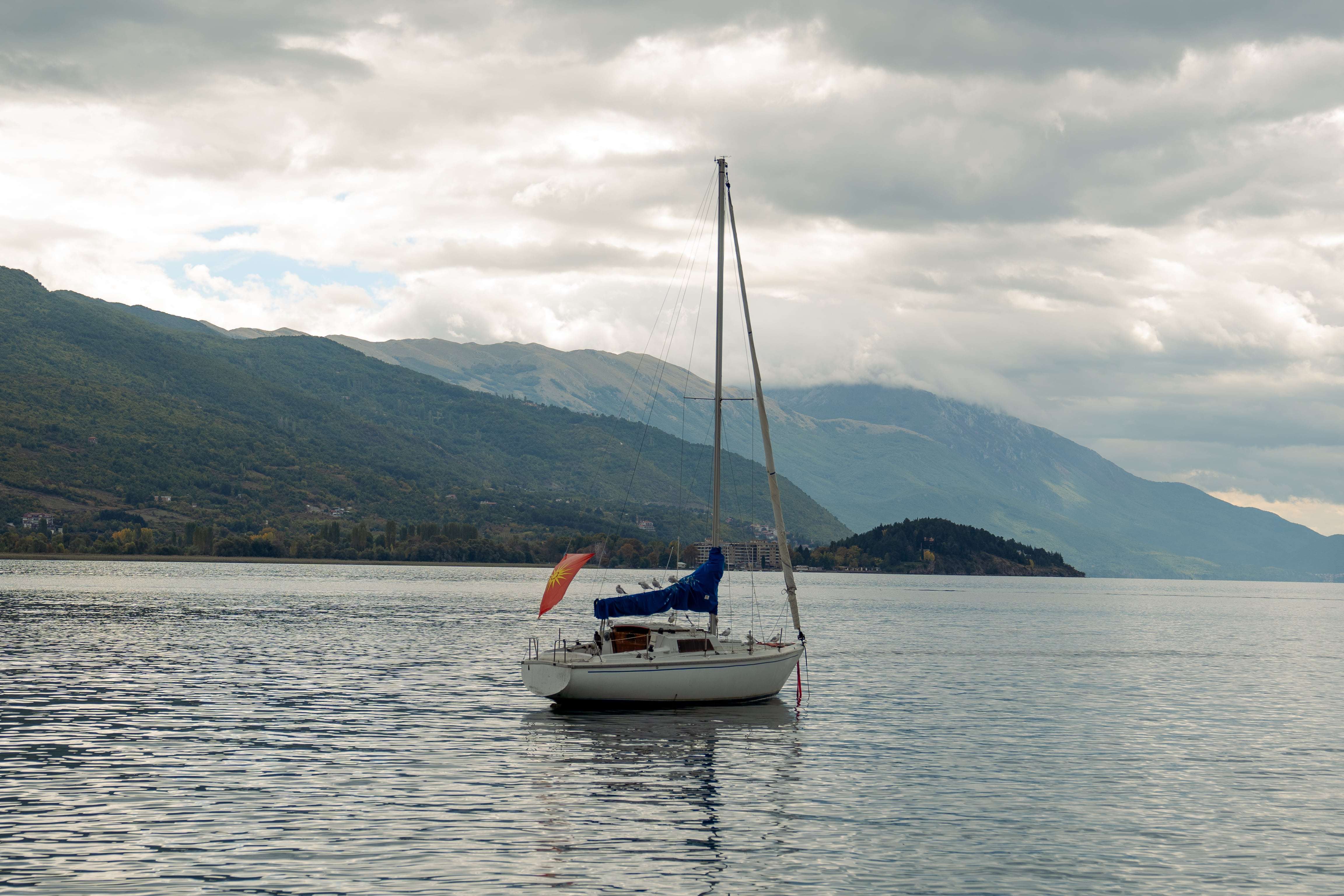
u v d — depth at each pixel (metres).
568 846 28.50
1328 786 37.91
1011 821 32.19
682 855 27.92
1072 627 138.12
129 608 122.31
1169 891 26.23
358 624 105.50
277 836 28.73
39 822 29.67
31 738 41.41
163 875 25.58
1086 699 61.09
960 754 42.41
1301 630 151.00
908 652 90.00
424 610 133.38
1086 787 37.03
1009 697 60.81
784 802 33.69
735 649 51.91
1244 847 29.98
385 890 24.91
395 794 33.59
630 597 50.66
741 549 53.69
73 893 24.28
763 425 54.59
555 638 91.81
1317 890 26.47
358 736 43.28
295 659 72.06
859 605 191.25
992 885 26.38
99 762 37.41
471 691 57.12
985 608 190.00
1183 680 73.44
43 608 117.75
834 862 27.77
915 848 29.19
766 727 47.22
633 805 32.81
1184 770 40.47
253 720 46.56
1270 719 54.97
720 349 55.88
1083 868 27.84
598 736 44.09
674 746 42.25
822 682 65.62
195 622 102.56
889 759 40.97
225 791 33.59
